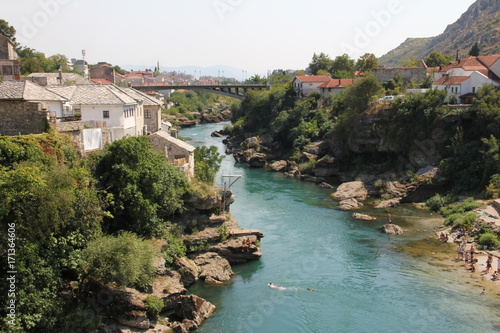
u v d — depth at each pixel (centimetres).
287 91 14412
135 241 3622
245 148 12069
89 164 4288
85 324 3162
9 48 10075
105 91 5762
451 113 8031
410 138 8588
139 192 4294
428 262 4819
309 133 11031
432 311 3775
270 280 4447
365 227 6081
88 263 3375
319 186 8662
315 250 5216
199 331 3528
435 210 6919
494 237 5125
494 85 8900
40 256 3234
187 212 5072
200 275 4462
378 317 3700
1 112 4322
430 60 15450
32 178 3053
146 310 3497
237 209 6906
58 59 13900
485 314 3706
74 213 3531
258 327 3588
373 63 14325
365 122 9231
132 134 6134
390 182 7956
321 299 4028
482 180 6925
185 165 5362
